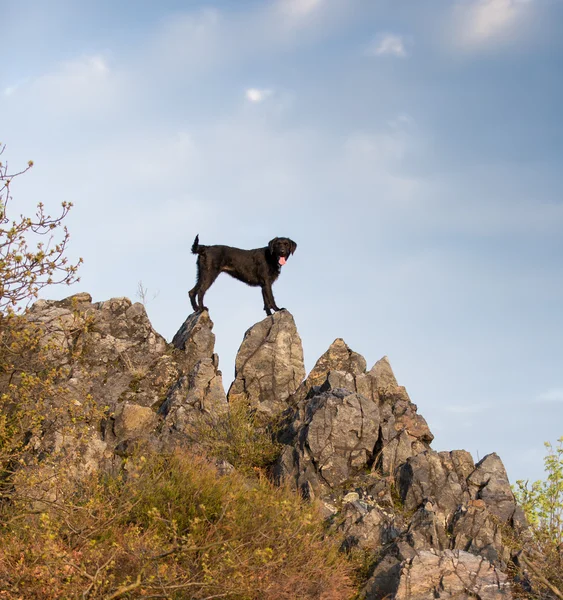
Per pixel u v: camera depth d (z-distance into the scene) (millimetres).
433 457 12695
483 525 11297
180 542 9227
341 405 13234
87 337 14883
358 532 10953
